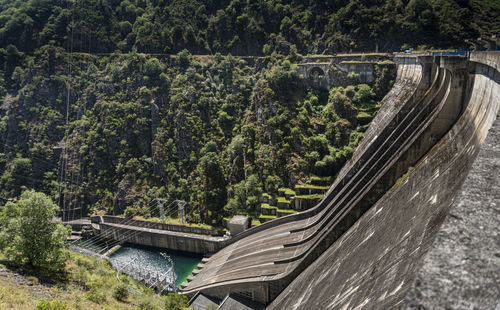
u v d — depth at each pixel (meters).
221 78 161.12
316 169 112.69
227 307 73.12
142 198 136.62
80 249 110.44
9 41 186.88
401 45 136.88
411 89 83.00
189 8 186.38
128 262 100.31
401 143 65.94
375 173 67.56
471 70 53.38
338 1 154.75
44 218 48.78
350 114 123.44
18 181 151.38
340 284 41.19
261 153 121.88
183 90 149.00
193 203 125.81
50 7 196.50
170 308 65.44
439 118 56.44
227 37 177.75
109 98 159.12
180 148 140.38
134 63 161.62
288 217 94.38
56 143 162.50
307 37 160.00
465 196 9.45
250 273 76.94
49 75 173.25
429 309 6.36
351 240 53.75
